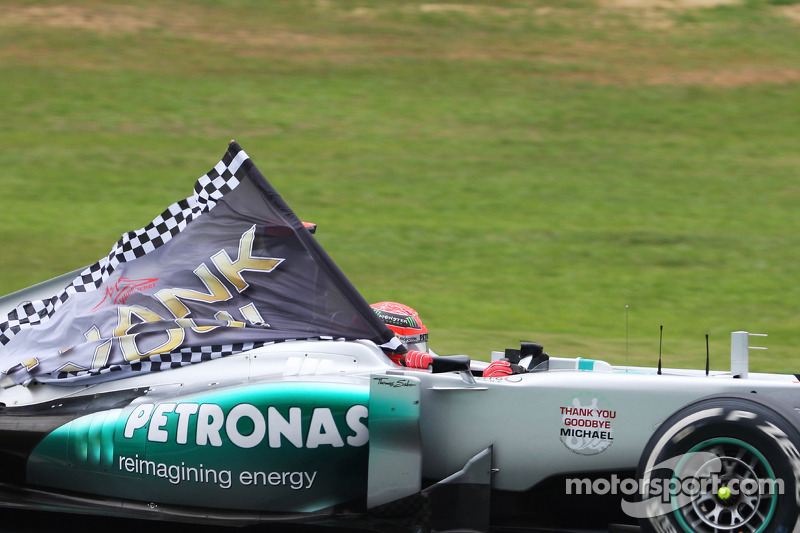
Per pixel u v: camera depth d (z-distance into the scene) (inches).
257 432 563.5
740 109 3095.5
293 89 3218.5
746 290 1747.0
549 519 564.7
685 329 1486.2
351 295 622.5
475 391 566.3
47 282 717.9
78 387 628.1
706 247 2023.9
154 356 619.5
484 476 547.5
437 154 2691.9
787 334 1466.5
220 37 3683.6
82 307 657.6
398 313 692.7
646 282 1790.1
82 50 3489.2
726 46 3622.0
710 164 2657.5
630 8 4010.8
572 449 553.0
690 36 3732.8
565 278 1803.6
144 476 577.9
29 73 3260.3
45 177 2421.3
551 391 557.6
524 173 2559.1
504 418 561.9
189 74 3319.4
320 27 3811.5
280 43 3639.3
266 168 2522.1
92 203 2233.0
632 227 2155.5
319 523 563.2
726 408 499.8
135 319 638.5
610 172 2583.7
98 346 631.8
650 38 3715.6
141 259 663.1
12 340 665.0
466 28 3814.0
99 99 3063.5
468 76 3373.5
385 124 2935.5
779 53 3555.6
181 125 2869.1
